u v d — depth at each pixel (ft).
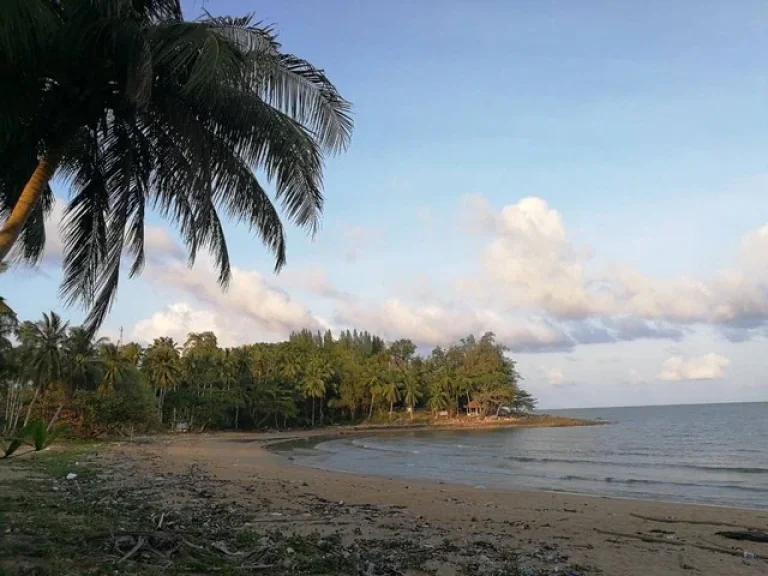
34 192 22.00
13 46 18.79
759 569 29.45
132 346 253.24
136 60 19.88
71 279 27.91
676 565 29.53
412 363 386.93
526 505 53.67
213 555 20.71
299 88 23.52
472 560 26.11
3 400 156.46
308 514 37.99
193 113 24.17
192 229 27.37
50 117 23.21
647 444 174.40
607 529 40.24
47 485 44.04
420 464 115.44
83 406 156.97
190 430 254.47
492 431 298.56
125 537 21.04
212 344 315.58
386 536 31.83
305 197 23.31
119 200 27.40
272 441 209.15
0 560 17.71
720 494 71.10
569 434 248.93
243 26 23.21
